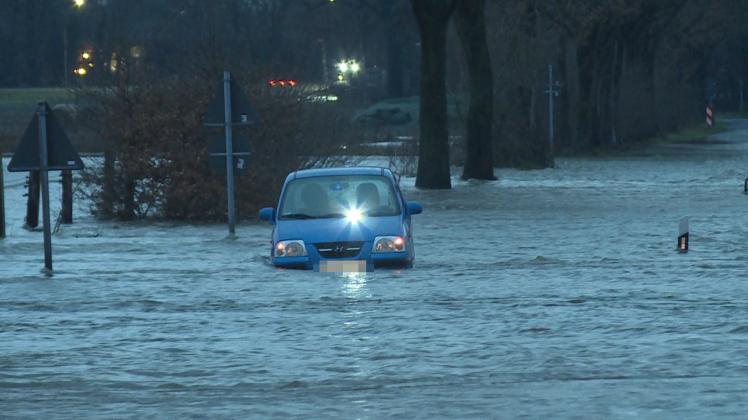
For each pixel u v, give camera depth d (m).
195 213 95.50
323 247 57.50
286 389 29.25
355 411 26.23
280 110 98.25
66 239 79.56
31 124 59.41
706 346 34.31
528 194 125.00
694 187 134.88
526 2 189.38
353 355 33.97
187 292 49.31
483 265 60.28
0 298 47.88
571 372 30.77
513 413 25.62
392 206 60.69
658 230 81.00
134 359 33.78
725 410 25.45
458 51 190.25
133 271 58.44
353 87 112.75
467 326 39.00
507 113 185.25
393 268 57.56
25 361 33.59
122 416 26.03
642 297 46.03
